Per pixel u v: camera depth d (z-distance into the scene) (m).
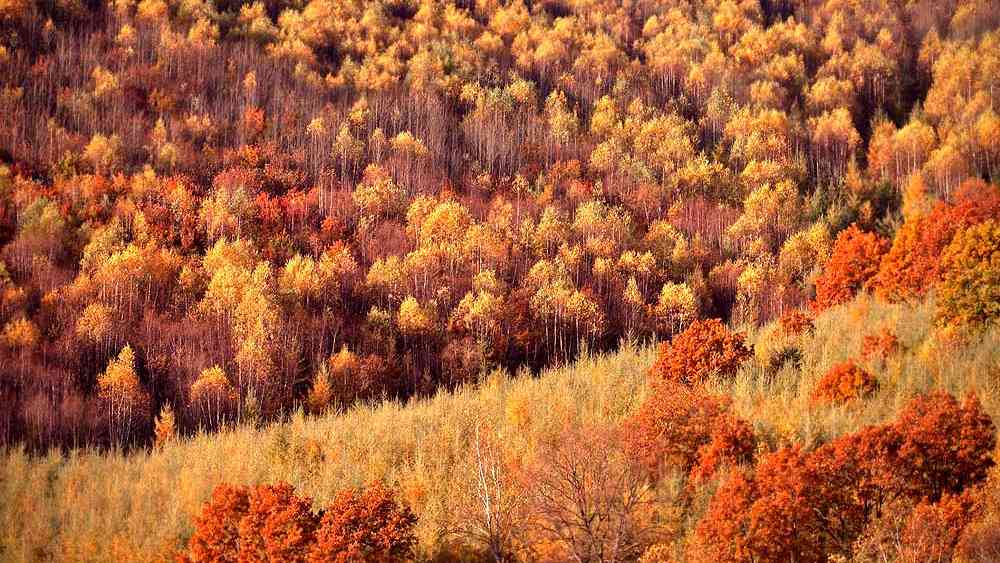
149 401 84.88
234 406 84.69
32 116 148.62
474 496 36.94
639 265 124.50
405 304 104.25
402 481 42.59
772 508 27.97
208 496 45.09
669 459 35.97
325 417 73.62
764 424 39.09
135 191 133.50
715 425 36.59
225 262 114.44
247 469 47.81
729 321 108.56
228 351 97.25
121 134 151.25
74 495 48.88
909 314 53.78
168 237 124.25
